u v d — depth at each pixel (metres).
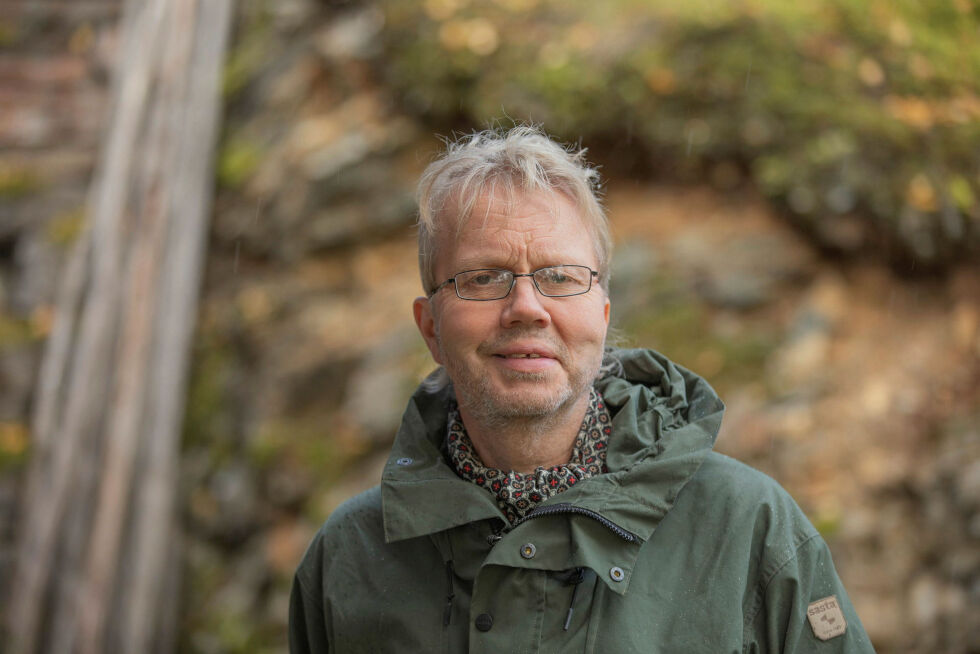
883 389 3.39
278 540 4.22
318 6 5.04
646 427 1.46
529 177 1.41
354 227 4.48
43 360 5.12
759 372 3.51
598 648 1.31
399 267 4.40
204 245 4.99
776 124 3.72
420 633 1.40
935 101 3.72
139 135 5.13
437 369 1.72
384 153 4.47
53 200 5.42
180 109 5.07
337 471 4.12
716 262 3.71
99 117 5.61
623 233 3.89
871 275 3.63
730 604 1.32
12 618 4.79
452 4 4.40
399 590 1.45
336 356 4.30
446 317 1.44
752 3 3.96
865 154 3.57
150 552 4.63
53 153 5.55
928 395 3.37
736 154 3.79
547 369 1.38
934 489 3.23
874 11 3.95
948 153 3.59
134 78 5.26
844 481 3.26
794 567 1.36
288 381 4.40
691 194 3.90
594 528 1.34
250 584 4.25
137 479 4.73
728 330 3.62
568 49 4.05
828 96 3.71
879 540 3.18
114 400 4.82
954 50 3.96
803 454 3.31
